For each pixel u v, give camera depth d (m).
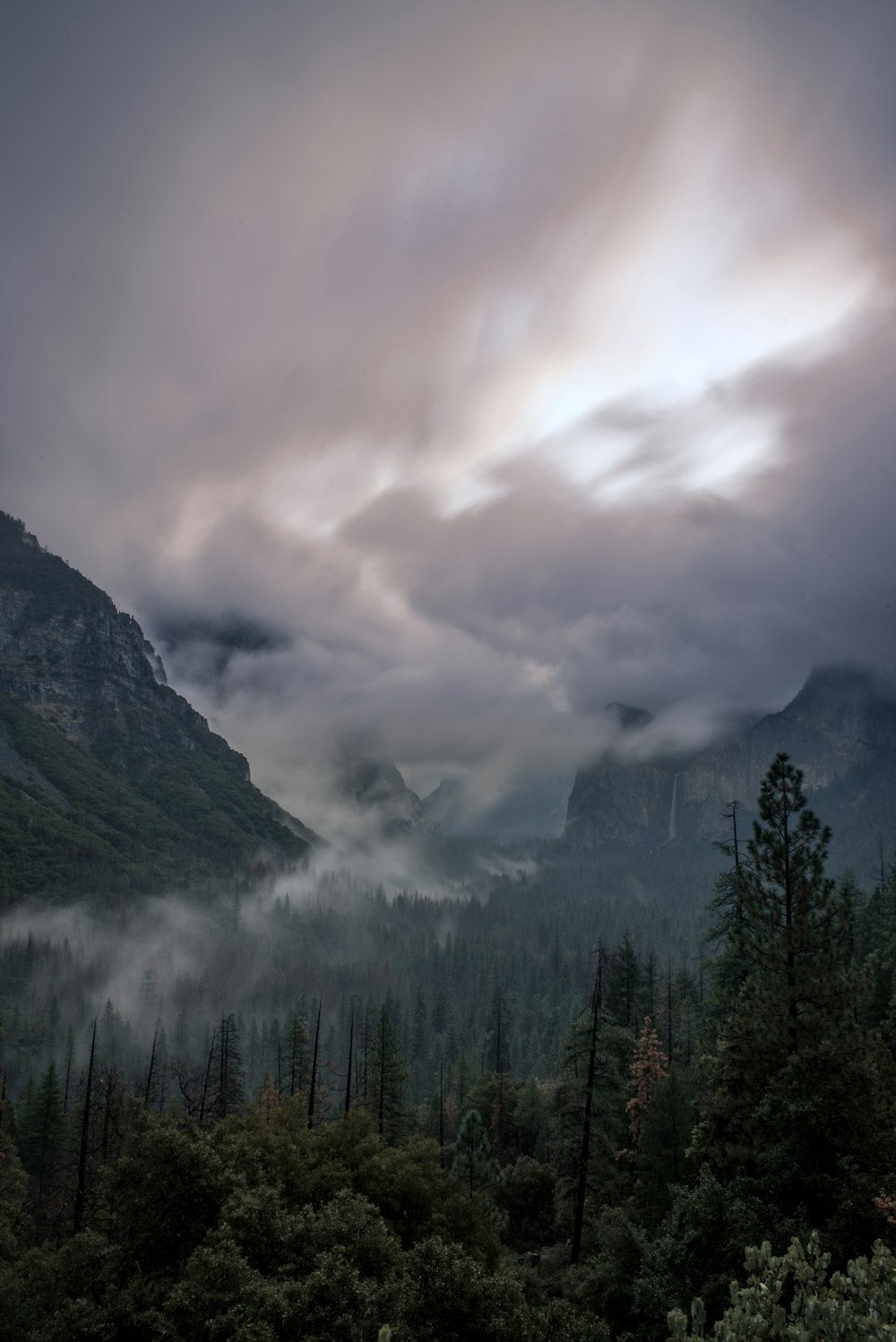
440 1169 34.00
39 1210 49.72
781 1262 10.37
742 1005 26.11
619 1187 42.88
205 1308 19.67
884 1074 23.47
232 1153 28.67
